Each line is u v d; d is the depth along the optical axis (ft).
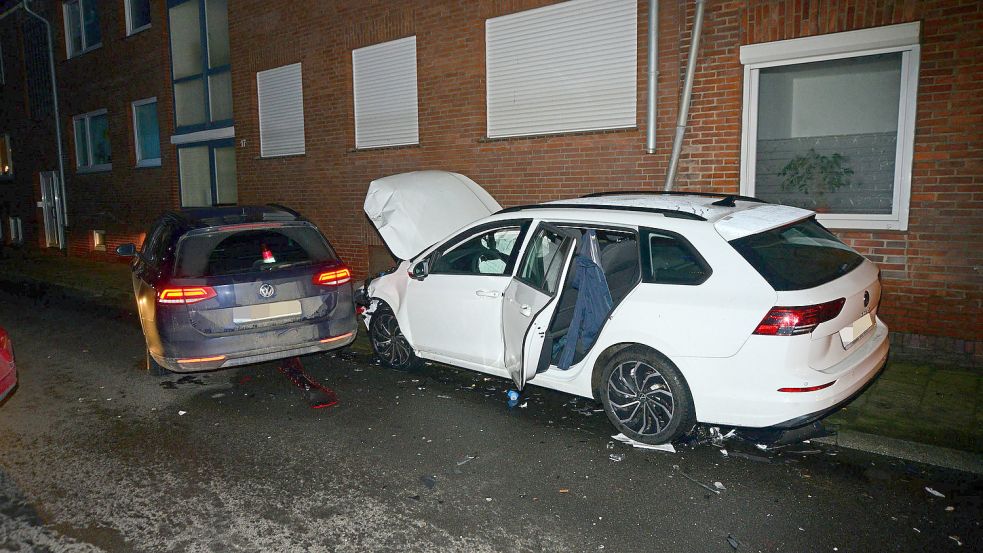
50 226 65.82
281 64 40.16
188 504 13.26
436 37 31.91
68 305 36.88
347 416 18.17
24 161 67.15
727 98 23.76
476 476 14.35
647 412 15.26
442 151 32.40
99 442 16.61
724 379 13.75
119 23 53.01
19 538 12.07
